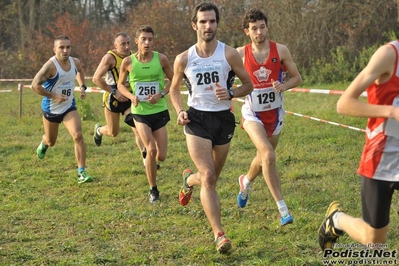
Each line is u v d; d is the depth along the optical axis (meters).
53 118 7.70
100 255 4.82
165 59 6.68
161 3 24.62
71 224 5.78
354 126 10.53
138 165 8.47
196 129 4.86
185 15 24.20
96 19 33.38
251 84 5.00
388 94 3.24
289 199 6.17
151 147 6.43
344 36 20.38
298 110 12.88
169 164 8.38
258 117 5.51
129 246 5.04
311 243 4.86
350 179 6.98
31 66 27.38
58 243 5.20
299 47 20.12
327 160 8.08
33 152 9.66
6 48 33.19
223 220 5.68
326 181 6.93
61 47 7.44
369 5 19.98
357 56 19.62
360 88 3.21
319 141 9.38
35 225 5.77
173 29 24.08
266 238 5.07
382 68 3.18
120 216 5.94
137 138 7.77
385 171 3.36
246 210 5.97
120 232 5.46
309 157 8.27
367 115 3.19
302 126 10.72
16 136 11.39
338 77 19.00
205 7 4.81
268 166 5.21
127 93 6.62
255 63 5.47
